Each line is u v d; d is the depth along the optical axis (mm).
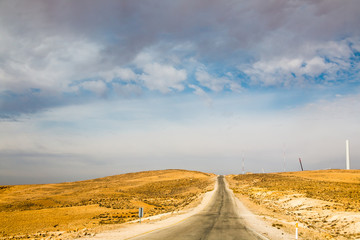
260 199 53312
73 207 46469
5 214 38469
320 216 29734
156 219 28625
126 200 62031
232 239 16391
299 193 50781
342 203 35281
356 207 31453
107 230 20469
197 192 81812
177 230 19953
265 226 22938
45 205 59938
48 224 32594
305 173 122812
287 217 30453
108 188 105438
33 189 121562
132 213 42719
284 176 108062
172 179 133125
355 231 21688
